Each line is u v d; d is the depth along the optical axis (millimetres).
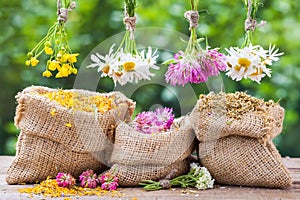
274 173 2133
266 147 2148
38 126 2135
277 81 4152
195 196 2057
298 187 2186
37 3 4359
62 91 2238
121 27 4156
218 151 2160
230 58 2133
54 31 2158
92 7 4180
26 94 2156
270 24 4262
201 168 2170
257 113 2164
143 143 2127
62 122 2137
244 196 2064
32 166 2152
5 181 2203
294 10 4316
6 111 4242
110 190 2100
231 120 2137
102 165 2211
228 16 4098
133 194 2064
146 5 4254
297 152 4199
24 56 4246
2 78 4246
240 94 2256
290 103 4172
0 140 4207
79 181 2205
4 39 4305
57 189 2072
